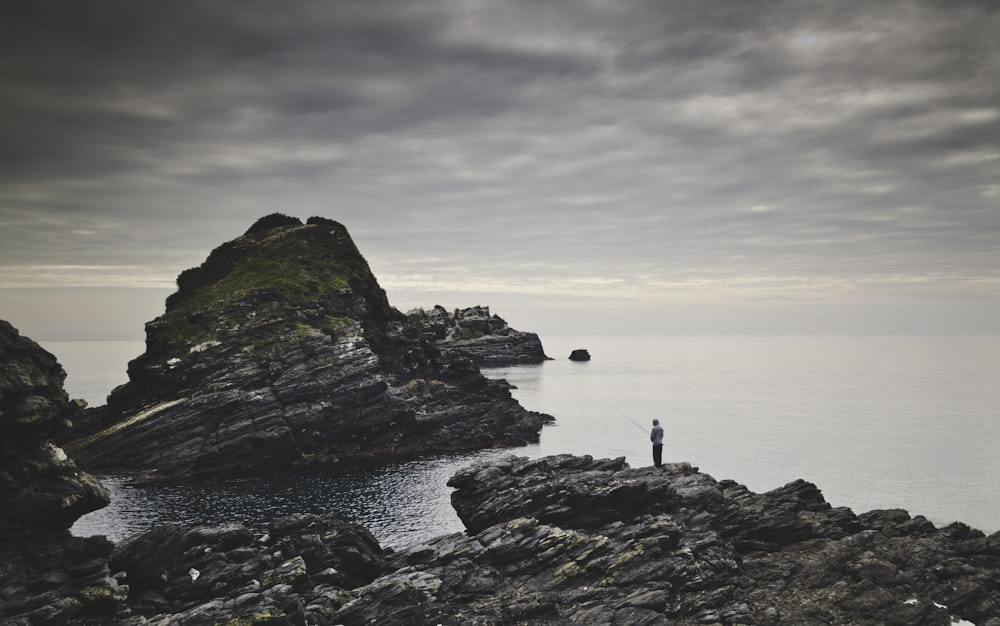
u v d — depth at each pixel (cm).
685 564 3972
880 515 4800
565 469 5319
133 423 8850
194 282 12362
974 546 4231
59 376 3822
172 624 3195
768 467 8862
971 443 10838
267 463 8969
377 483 7900
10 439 3466
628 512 4762
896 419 13900
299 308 11100
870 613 3628
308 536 4125
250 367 9806
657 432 5391
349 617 3534
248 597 3394
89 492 3609
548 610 3675
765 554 4375
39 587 3219
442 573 3962
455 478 5197
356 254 14000
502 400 12175
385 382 10044
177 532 3697
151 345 10275
